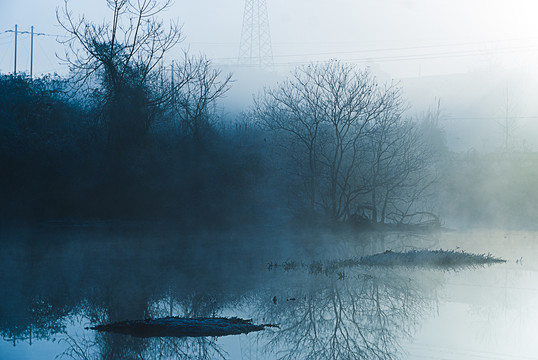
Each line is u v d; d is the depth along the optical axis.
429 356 9.61
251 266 20.06
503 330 11.33
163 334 10.72
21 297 14.07
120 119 36.97
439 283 16.91
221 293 14.91
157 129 38.88
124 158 36.53
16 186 34.84
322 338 10.80
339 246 27.61
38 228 32.34
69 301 13.60
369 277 17.91
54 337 10.42
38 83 38.19
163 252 23.77
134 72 37.97
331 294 15.05
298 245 27.73
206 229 35.16
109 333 10.77
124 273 18.14
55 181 35.66
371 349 10.08
